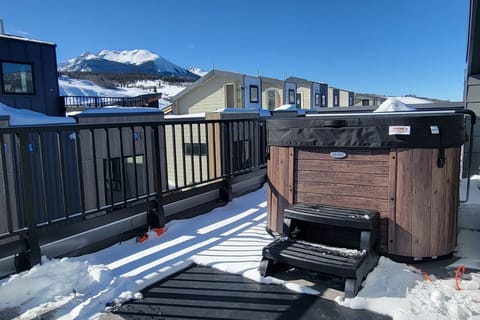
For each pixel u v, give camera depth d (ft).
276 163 9.73
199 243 9.64
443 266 7.84
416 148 7.63
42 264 7.76
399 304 6.26
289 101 68.39
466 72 16.02
